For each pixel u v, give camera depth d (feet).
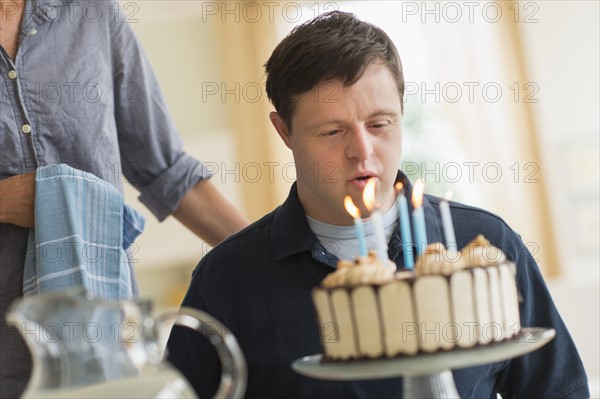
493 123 27.02
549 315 7.11
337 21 6.63
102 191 7.75
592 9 26.12
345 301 5.18
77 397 4.71
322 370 5.07
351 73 6.30
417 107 27.63
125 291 7.75
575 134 26.25
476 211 7.33
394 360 5.03
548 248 26.27
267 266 7.06
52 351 4.80
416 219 6.03
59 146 8.11
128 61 9.10
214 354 7.15
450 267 5.30
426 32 27.50
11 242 7.66
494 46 26.96
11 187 7.57
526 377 6.95
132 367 4.89
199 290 7.29
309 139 6.52
